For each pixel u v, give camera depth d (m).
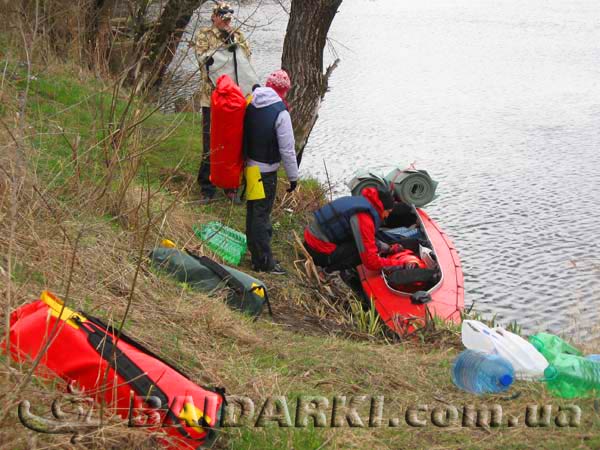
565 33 33.09
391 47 29.78
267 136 7.30
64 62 10.37
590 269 10.59
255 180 7.41
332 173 14.95
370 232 7.75
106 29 11.20
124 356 3.82
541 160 16.25
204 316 5.42
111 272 5.61
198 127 10.28
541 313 9.41
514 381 4.85
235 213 8.84
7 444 3.41
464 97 22.05
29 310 3.98
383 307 7.55
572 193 14.14
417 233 9.33
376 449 4.06
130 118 7.66
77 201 6.46
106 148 7.06
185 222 7.77
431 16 37.53
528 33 33.22
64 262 5.39
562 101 21.72
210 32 8.75
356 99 21.42
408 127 18.61
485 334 4.97
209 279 6.12
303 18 10.38
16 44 8.16
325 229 7.92
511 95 22.47
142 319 5.15
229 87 7.20
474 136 17.98
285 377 4.82
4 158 5.73
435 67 26.17
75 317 3.92
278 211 9.41
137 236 6.52
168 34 11.31
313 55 10.46
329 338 5.79
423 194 9.96
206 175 8.80
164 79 9.91
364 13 38.25
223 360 4.90
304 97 10.47
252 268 7.77
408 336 6.35
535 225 12.64
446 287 8.03
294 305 7.19
